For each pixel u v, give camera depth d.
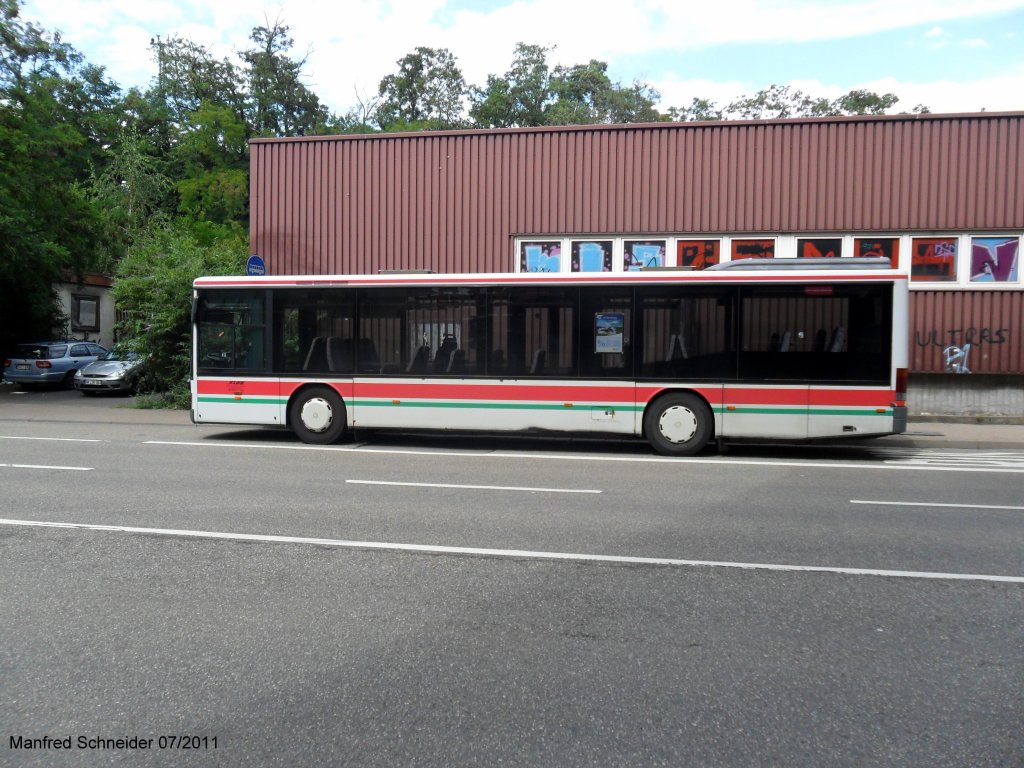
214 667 4.02
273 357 12.98
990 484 9.55
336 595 5.13
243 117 58.19
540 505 8.04
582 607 4.93
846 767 3.10
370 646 4.29
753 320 11.59
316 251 19.30
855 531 6.98
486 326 12.31
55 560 5.91
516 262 18.47
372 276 12.70
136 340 19.16
